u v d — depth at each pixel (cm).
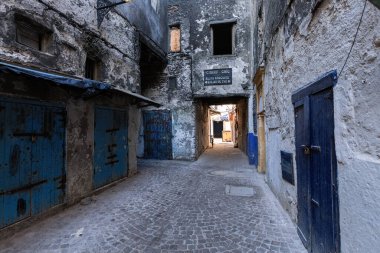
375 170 163
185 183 667
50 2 439
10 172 359
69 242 329
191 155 1103
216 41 1355
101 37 593
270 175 595
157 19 994
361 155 183
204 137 1566
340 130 213
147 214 434
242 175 777
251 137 998
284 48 420
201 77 1109
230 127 2658
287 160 407
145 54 975
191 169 885
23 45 384
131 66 747
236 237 343
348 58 199
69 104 482
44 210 415
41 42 442
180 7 1141
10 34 362
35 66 395
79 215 428
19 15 381
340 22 213
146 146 1152
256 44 854
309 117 293
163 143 1133
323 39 252
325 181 250
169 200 515
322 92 256
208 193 568
